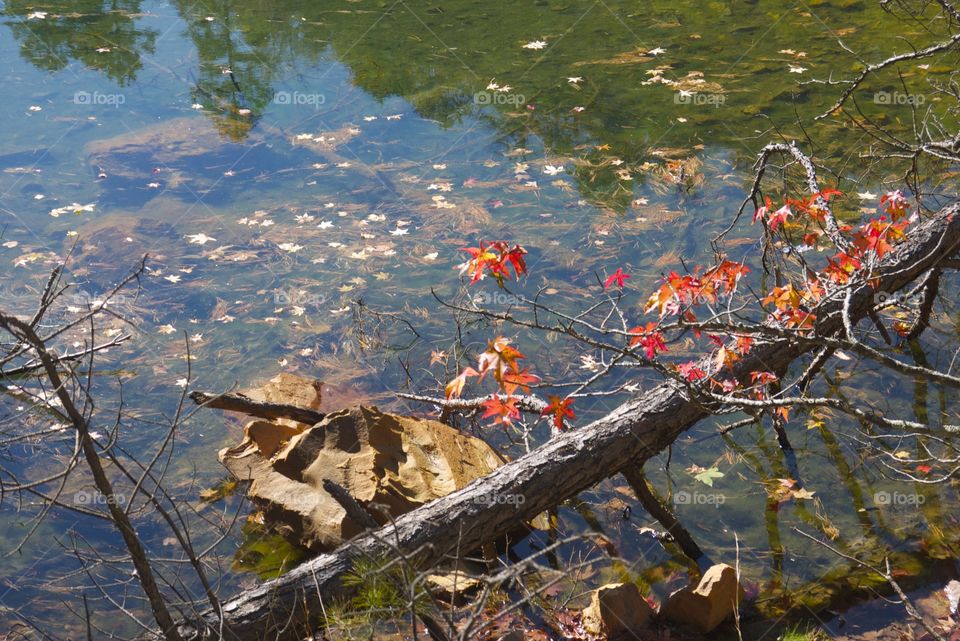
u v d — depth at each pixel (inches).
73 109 374.0
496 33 474.9
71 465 102.6
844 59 415.5
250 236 277.1
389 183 313.7
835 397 202.8
